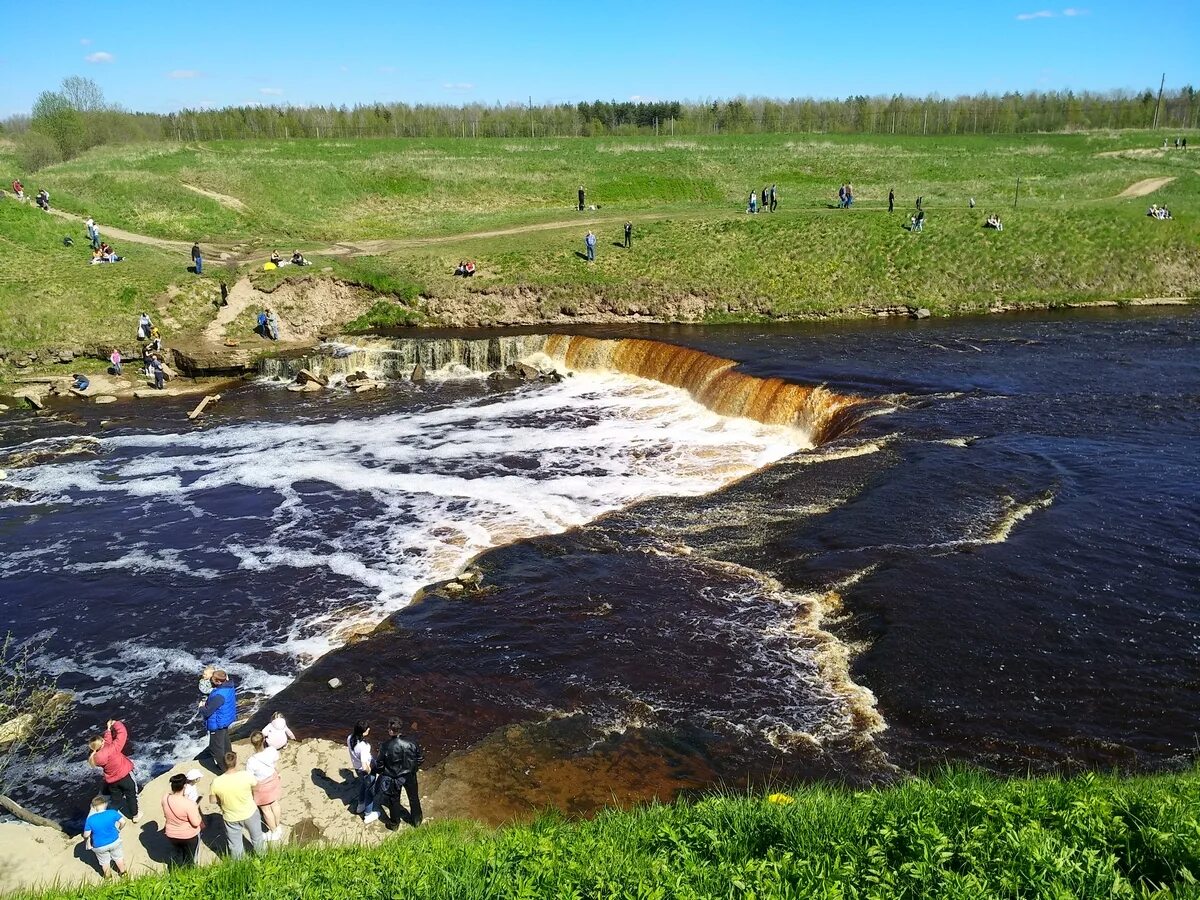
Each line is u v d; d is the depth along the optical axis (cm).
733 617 2019
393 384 4678
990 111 12781
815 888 776
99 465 3494
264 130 12256
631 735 1659
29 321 4794
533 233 6338
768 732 1634
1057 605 1920
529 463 3384
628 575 2269
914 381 3650
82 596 2441
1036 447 2839
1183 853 762
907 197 7356
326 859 1067
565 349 4766
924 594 1981
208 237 6475
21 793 1703
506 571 2358
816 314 5378
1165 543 2164
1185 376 3638
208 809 1539
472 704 1792
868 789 1452
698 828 948
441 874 894
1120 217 5978
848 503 2522
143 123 11669
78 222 6106
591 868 862
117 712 1928
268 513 2981
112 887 1093
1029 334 4622
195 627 2256
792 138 10131
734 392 3831
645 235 6100
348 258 5847
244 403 4350
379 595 2377
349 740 1562
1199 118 13125
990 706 1628
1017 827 846
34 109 9106
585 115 13475
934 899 750
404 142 9419
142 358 4822
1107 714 1592
